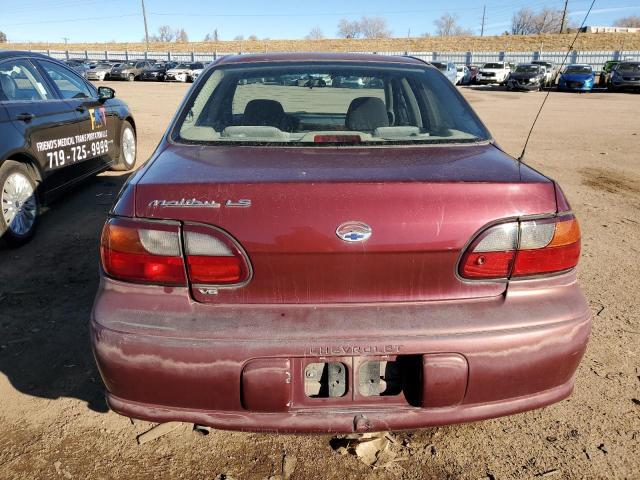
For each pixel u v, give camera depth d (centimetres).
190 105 267
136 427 240
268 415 185
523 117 1486
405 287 185
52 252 426
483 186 184
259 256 179
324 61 298
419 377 183
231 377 179
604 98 2250
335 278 182
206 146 234
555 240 189
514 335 183
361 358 182
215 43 6944
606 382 271
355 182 181
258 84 285
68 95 544
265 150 227
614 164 827
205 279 182
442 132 257
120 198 192
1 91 440
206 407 185
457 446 231
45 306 340
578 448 229
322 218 177
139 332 179
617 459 223
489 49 5594
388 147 233
